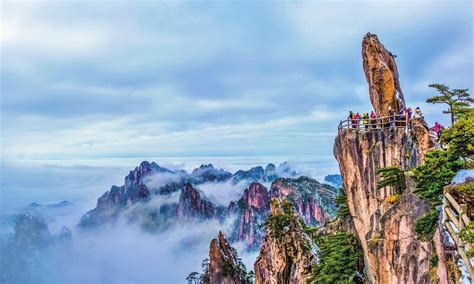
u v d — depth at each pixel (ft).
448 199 124.06
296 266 297.53
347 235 229.25
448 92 197.98
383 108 229.66
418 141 202.18
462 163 149.28
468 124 149.07
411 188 184.14
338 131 237.25
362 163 222.69
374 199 217.15
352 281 218.38
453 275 114.52
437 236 131.34
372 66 234.17
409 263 174.40
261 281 337.11
